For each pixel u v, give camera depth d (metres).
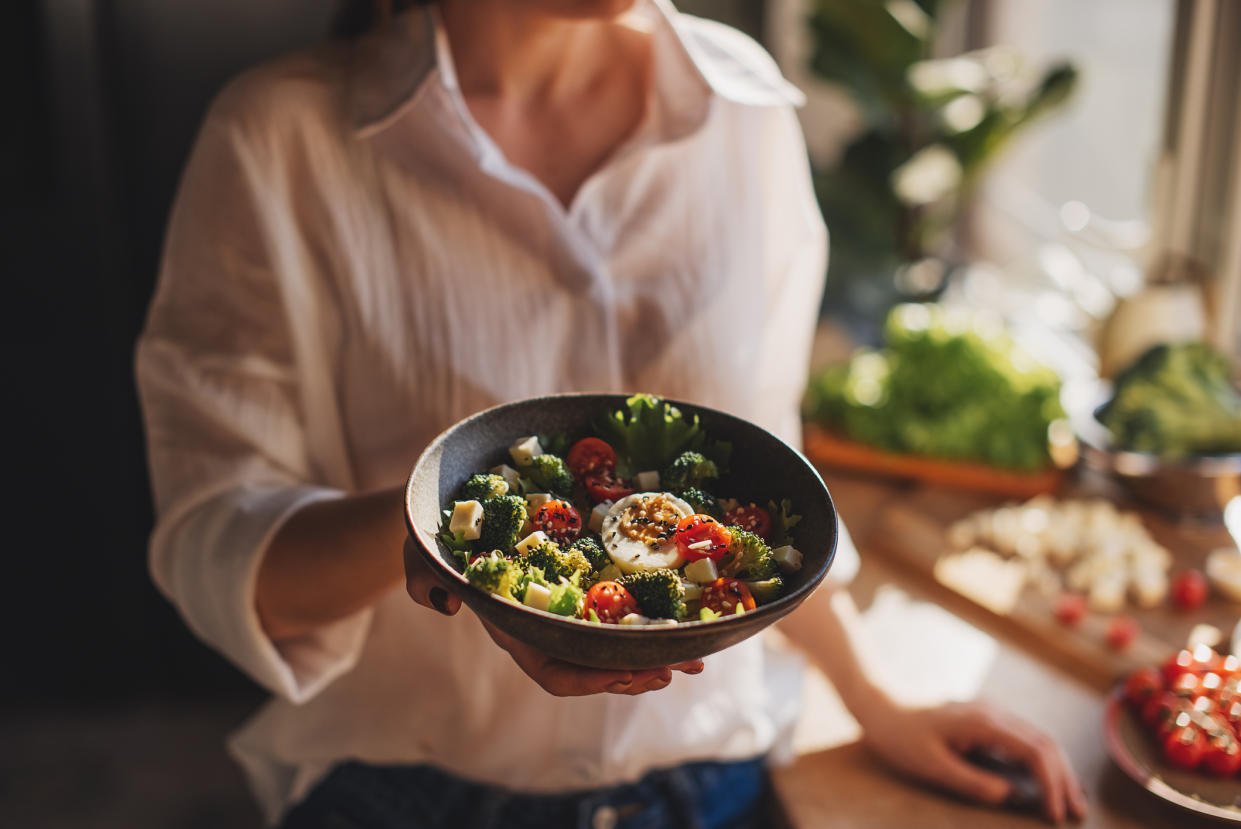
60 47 2.37
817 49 2.37
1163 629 1.48
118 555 2.87
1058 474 1.85
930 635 1.53
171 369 1.05
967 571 1.64
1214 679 1.29
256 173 1.04
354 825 1.20
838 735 1.34
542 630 0.64
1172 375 1.75
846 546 1.30
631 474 0.84
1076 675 1.45
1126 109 2.34
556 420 0.85
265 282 1.06
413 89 1.03
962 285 2.89
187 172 1.08
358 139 1.07
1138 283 2.09
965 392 1.89
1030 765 1.20
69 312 2.62
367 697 1.17
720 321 1.15
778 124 1.21
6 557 2.84
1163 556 1.64
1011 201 2.89
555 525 0.75
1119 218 2.39
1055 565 1.65
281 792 1.29
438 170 1.07
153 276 2.63
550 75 1.14
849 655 1.28
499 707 1.14
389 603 1.12
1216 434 1.71
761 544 0.73
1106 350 2.00
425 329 1.09
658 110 1.13
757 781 1.26
